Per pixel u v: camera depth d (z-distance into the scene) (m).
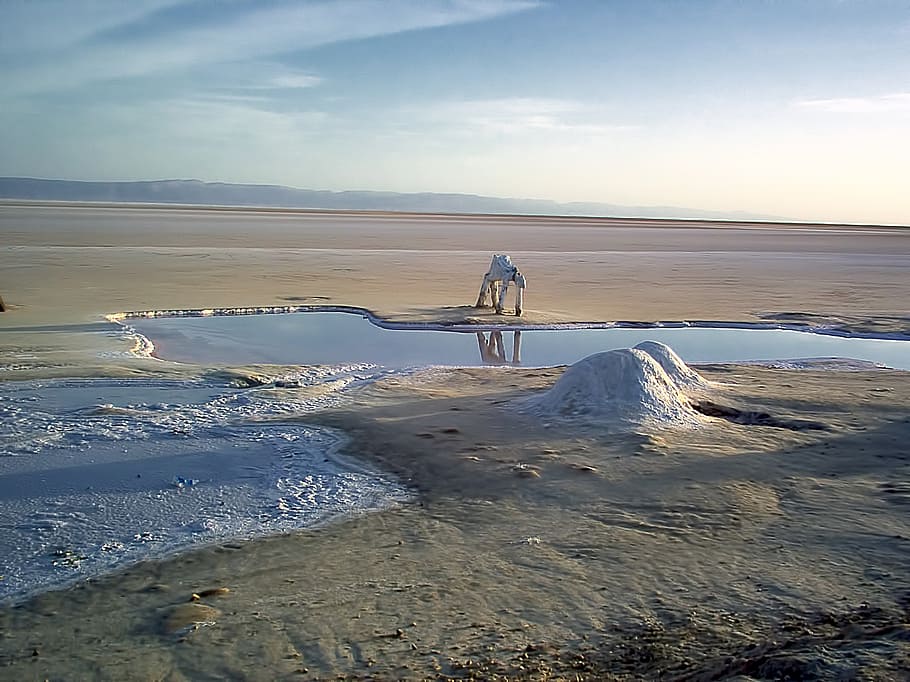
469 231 76.50
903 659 4.09
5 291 22.52
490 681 4.17
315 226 78.38
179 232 58.66
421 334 17.64
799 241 75.38
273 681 4.24
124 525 6.52
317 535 6.30
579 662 4.34
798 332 18.92
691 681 4.10
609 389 9.95
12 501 7.05
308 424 9.63
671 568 5.59
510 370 13.39
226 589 5.34
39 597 5.27
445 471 7.82
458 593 5.24
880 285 29.86
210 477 7.71
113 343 15.08
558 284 28.22
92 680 4.27
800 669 4.06
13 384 11.55
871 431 9.28
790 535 6.18
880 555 5.77
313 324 18.91
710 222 197.62
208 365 13.57
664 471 7.75
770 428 9.44
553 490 7.27
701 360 15.22
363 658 4.44
